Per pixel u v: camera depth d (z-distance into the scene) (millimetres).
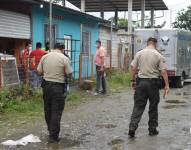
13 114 12172
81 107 14031
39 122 11125
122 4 36062
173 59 21688
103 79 17875
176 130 10164
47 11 19547
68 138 9266
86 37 25062
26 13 17656
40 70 9250
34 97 14133
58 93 8984
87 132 9914
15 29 16781
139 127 10492
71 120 11539
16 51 17828
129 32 31094
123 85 21891
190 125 10852
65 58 9109
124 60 27766
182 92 19656
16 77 14398
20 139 9125
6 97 13016
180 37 22250
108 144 8711
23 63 15289
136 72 9641
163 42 21797
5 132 9875
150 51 9508
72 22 22828
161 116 12281
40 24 19047
